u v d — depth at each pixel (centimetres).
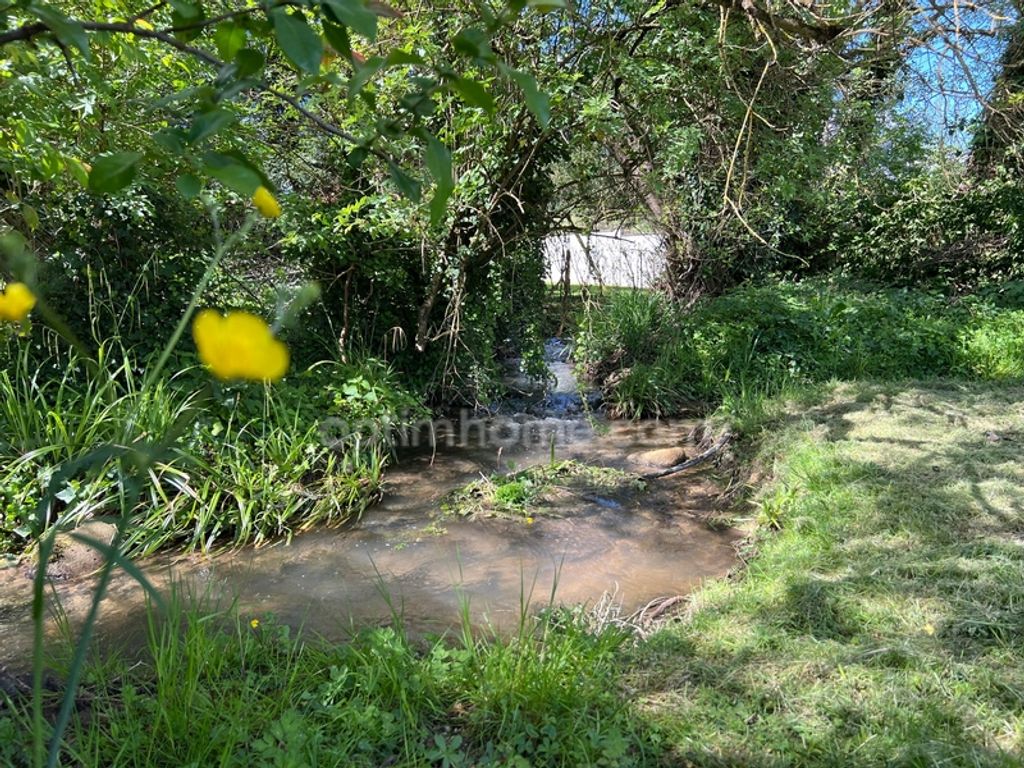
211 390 448
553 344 847
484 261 610
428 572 366
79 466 93
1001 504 361
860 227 945
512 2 96
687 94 501
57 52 275
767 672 242
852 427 500
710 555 387
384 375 579
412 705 225
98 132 333
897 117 564
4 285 227
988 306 774
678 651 260
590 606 329
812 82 510
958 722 212
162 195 467
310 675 234
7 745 192
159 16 314
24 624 307
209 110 94
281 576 361
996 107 520
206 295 509
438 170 95
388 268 596
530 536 409
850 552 325
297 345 579
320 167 573
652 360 720
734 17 463
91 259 455
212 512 395
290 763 185
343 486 451
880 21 438
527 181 575
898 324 710
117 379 455
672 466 523
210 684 224
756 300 743
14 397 398
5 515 370
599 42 489
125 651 281
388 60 94
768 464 473
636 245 770
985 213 895
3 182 401
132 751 194
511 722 218
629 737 211
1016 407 529
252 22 100
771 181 548
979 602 272
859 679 234
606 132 477
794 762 202
